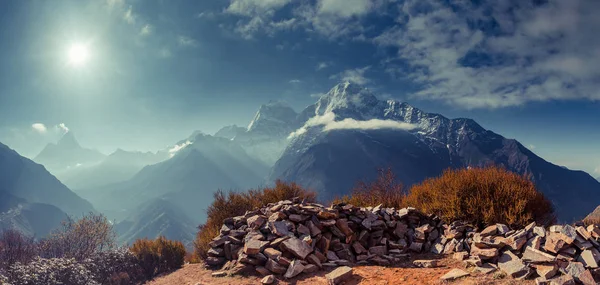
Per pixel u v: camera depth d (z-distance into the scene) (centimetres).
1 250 915
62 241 1055
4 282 671
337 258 812
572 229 595
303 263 748
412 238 865
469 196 870
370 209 1026
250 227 921
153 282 900
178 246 1129
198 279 802
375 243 877
